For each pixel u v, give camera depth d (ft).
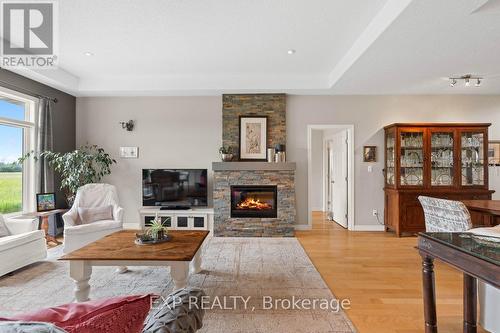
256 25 10.56
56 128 16.75
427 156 16.28
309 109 18.03
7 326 1.96
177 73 16.34
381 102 17.97
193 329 3.25
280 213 16.62
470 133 16.28
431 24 9.00
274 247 14.10
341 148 19.53
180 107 18.25
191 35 11.39
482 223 11.80
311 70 15.83
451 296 8.91
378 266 11.46
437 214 10.44
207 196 17.87
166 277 10.24
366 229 17.98
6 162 14.10
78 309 2.53
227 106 17.74
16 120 14.21
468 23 8.93
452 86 16.10
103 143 18.39
